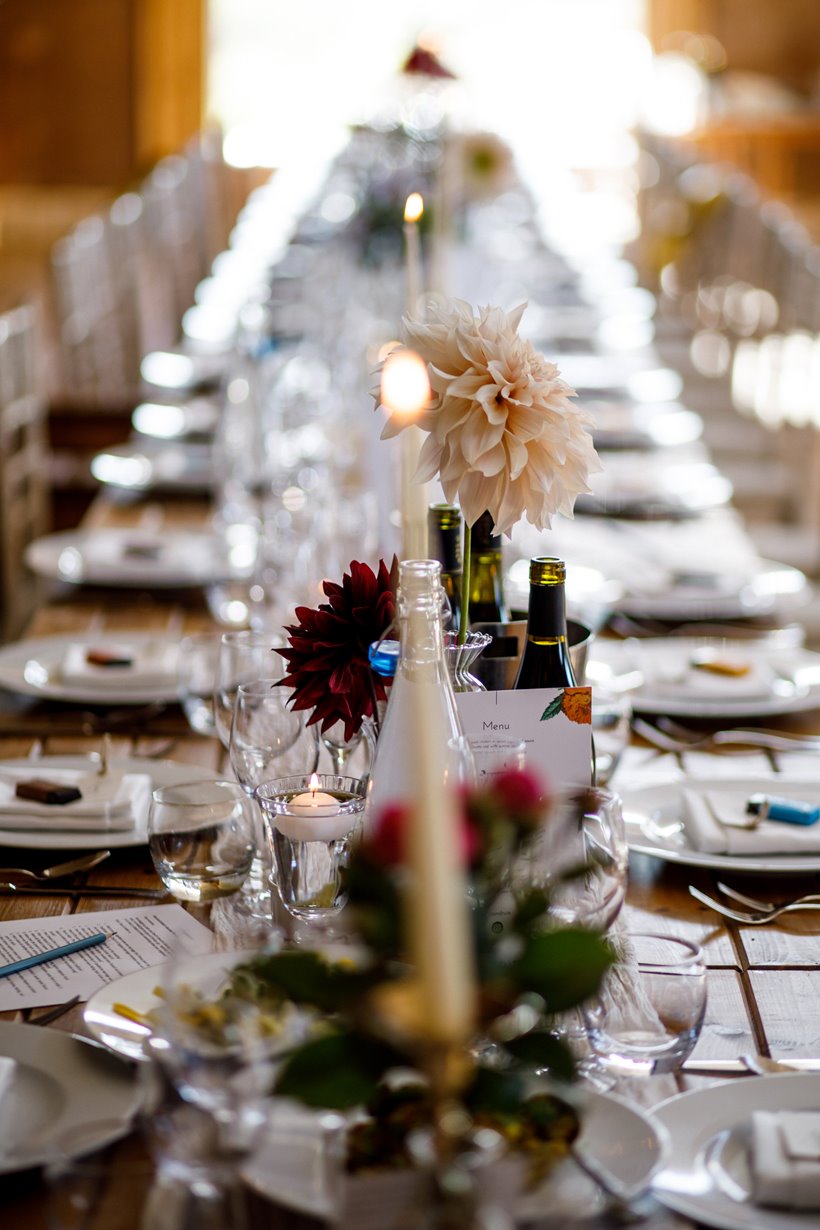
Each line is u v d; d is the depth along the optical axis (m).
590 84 11.79
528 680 1.23
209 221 8.02
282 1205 0.72
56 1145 0.71
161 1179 0.71
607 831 0.94
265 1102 0.70
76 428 4.60
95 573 2.38
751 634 2.16
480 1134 0.63
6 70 11.69
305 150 11.55
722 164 8.31
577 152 11.82
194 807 1.18
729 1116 0.89
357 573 1.16
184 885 1.18
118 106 11.79
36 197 11.88
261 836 1.24
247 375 2.95
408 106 5.01
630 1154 0.80
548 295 5.41
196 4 11.72
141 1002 1.01
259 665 1.46
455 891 0.50
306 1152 0.75
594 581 2.31
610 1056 0.95
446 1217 0.61
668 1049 0.95
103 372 5.07
